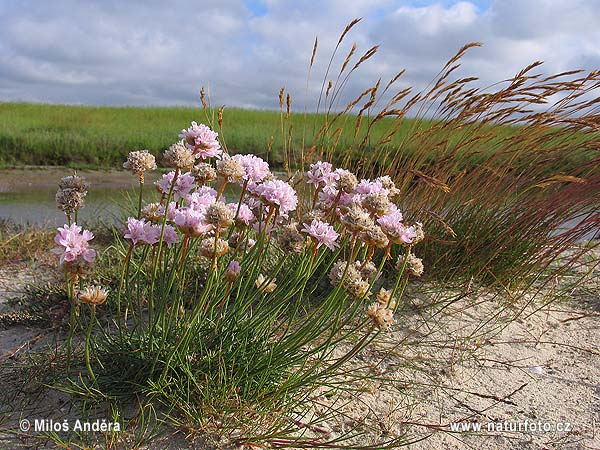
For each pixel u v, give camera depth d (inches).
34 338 117.5
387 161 207.8
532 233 164.4
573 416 109.7
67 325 121.6
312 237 96.1
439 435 100.3
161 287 108.9
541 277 174.1
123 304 127.4
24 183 447.2
